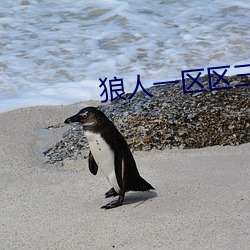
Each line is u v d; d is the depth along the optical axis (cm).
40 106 2398
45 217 1475
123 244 1305
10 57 2858
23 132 2147
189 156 1886
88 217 1448
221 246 1267
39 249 1317
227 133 1991
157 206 1476
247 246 1263
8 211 1530
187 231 1337
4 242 1360
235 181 1633
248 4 3478
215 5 3456
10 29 3169
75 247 1311
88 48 2952
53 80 2653
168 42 3006
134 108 2089
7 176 1784
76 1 3531
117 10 3381
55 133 2147
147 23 3228
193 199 1505
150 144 1936
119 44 2994
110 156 1418
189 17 3309
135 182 1472
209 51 2898
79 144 1989
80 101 2464
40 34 3111
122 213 1452
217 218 1389
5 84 2605
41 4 3478
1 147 1994
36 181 1739
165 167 1795
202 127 1992
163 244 1291
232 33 3091
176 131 1972
